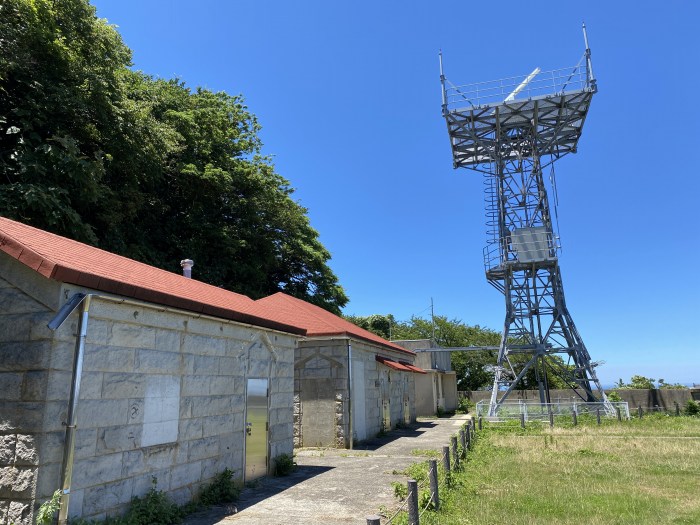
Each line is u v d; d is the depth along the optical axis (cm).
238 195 2562
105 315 639
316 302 3100
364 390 1800
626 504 838
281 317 1272
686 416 2481
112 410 639
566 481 1037
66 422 568
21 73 1372
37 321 572
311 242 3231
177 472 757
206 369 852
